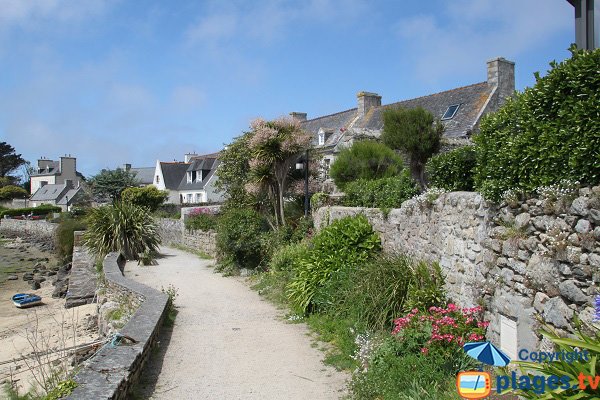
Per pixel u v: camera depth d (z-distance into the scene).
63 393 4.34
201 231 20.55
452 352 5.09
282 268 11.50
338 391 5.37
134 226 18.09
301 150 14.42
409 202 8.04
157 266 16.33
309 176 15.82
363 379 5.18
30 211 52.91
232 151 18.72
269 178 14.59
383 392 4.84
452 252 6.32
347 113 27.98
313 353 6.73
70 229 25.70
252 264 14.30
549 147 4.17
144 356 6.00
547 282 4.15
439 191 7.00
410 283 6.78
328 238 9.49
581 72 3.87
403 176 9.98
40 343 11.49
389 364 5.22
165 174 50.03
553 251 4.06
